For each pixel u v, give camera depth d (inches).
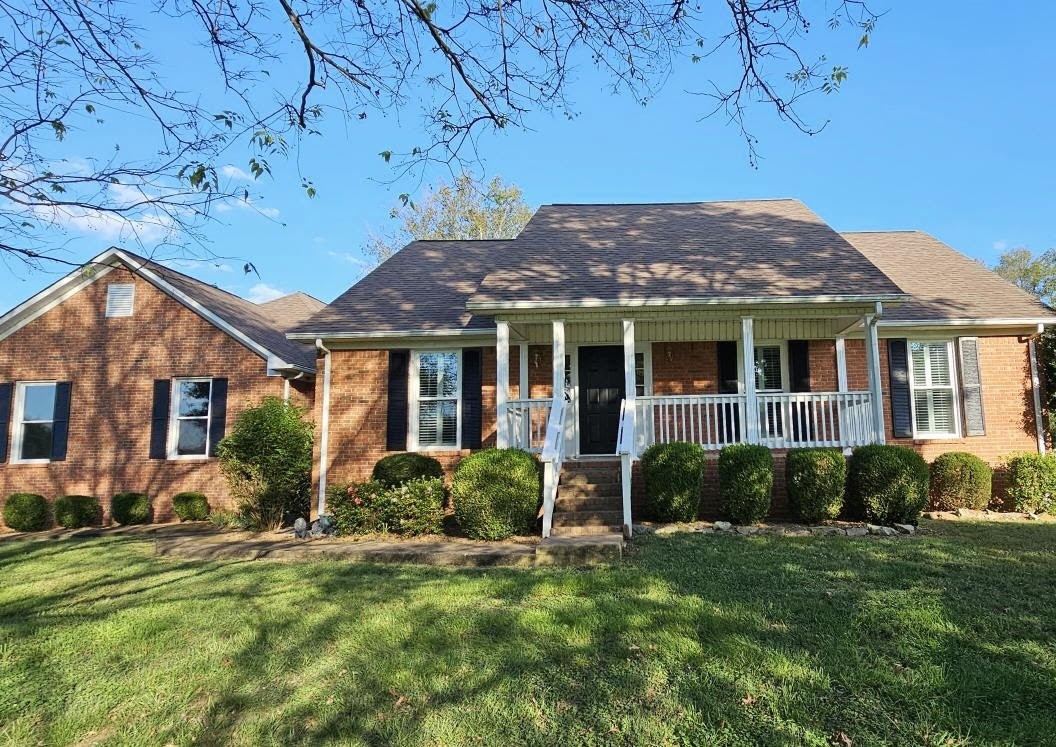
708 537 330.0
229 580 268.2
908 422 472.4
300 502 476.1
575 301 388.5
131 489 546.3
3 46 159.0
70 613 227.1
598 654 168.6
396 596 231.8
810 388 468.1
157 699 153.0
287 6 176.2
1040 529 354.3
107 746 132.3
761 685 146.7
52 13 161.5
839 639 173.3
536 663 164.2
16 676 168.4
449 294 517.3
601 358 482.6
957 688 142.9
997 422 474.3
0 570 317.7
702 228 512.7
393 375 475.5
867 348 403.5
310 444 479.5
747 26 186.1
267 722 139.3
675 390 475.5
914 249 584.1
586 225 532.1
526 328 447.2
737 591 223.0
